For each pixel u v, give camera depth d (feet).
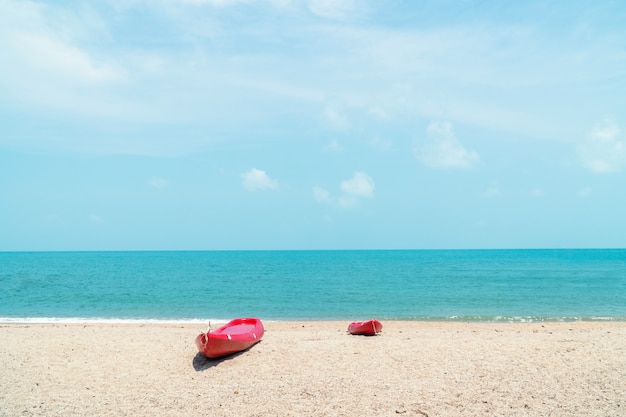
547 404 29.45
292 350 45.68
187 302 102.94
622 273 194.29
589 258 409.08
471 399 30.76
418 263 313.12
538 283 145.79
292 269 241.96
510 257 449.48
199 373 38.83
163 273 208.54
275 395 32.42
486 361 40.50
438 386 33.73
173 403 31.22
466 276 180.14
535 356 41.86
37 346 48.83
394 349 45.60
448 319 76.95
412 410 29.01
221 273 208.23
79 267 271.90
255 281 159.74
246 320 54.70
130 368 40.42
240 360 42.39
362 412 28.86
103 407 30.58
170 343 50.16
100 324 71.56
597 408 28.40
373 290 126.72
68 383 36.14
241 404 30.73
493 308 90.58
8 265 301.22
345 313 86.07
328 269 239.91
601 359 40.16
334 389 33.45
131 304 99.76
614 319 75.92
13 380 36.99
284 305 97.14
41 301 104.99
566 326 66.95
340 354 43.83
